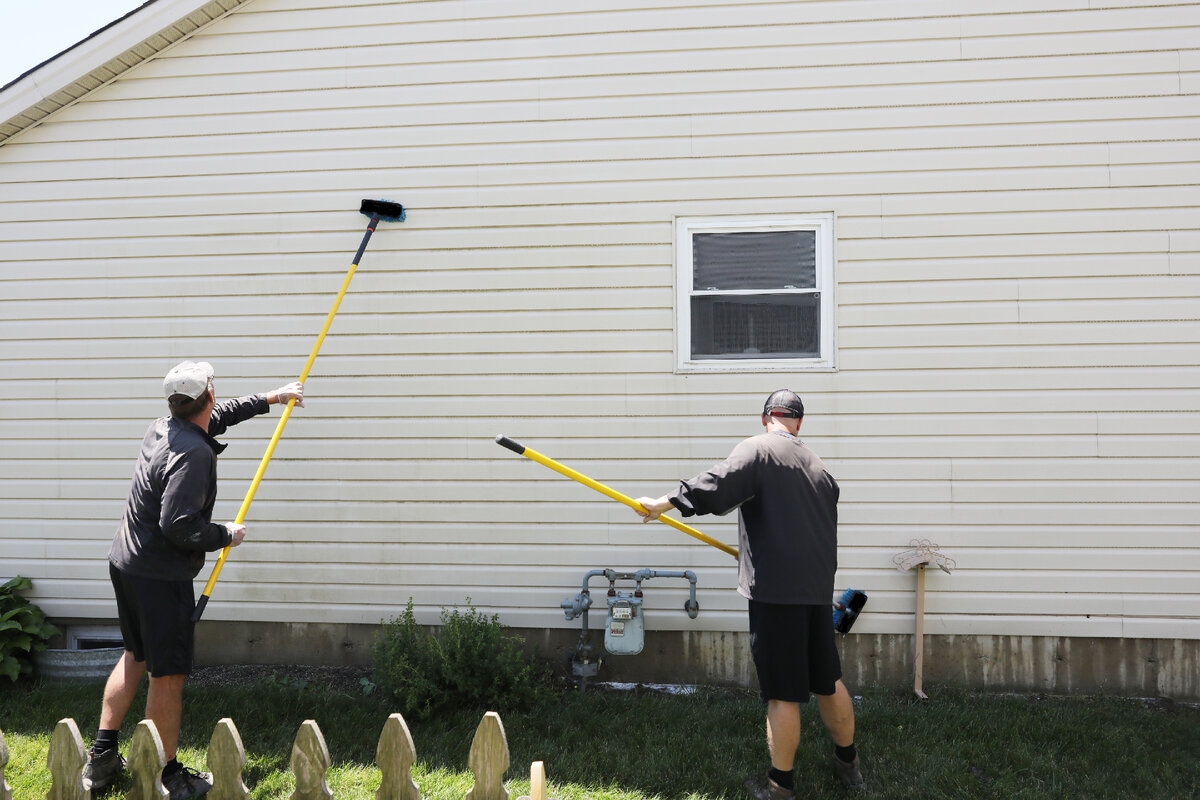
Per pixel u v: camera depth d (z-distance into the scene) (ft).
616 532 13.78
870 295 13.28
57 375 14.44
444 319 13.92
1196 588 12.87
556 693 13.08
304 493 14.20
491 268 13.83
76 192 14.30
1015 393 13.07
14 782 10.11
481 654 12.95
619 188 13.61
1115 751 11.18
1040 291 12.98
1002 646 13.29
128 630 10.05
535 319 13.79
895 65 13.11
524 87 13.69
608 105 13.57
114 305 14.33
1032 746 11.32
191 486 9.32
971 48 12.98
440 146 13.84
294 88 13.99
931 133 13.08
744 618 13.67
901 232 13.17
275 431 12.80
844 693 10.05
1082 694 13.17
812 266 13.41
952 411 13.17
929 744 11.41
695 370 13.52
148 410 14.35
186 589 9.95
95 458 14.44
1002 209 13.01
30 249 14.42
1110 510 12.98
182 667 9.86
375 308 14.01
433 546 14.06
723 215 13.44
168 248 14.23
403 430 14.03
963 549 13.24
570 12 13.58
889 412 13.29
